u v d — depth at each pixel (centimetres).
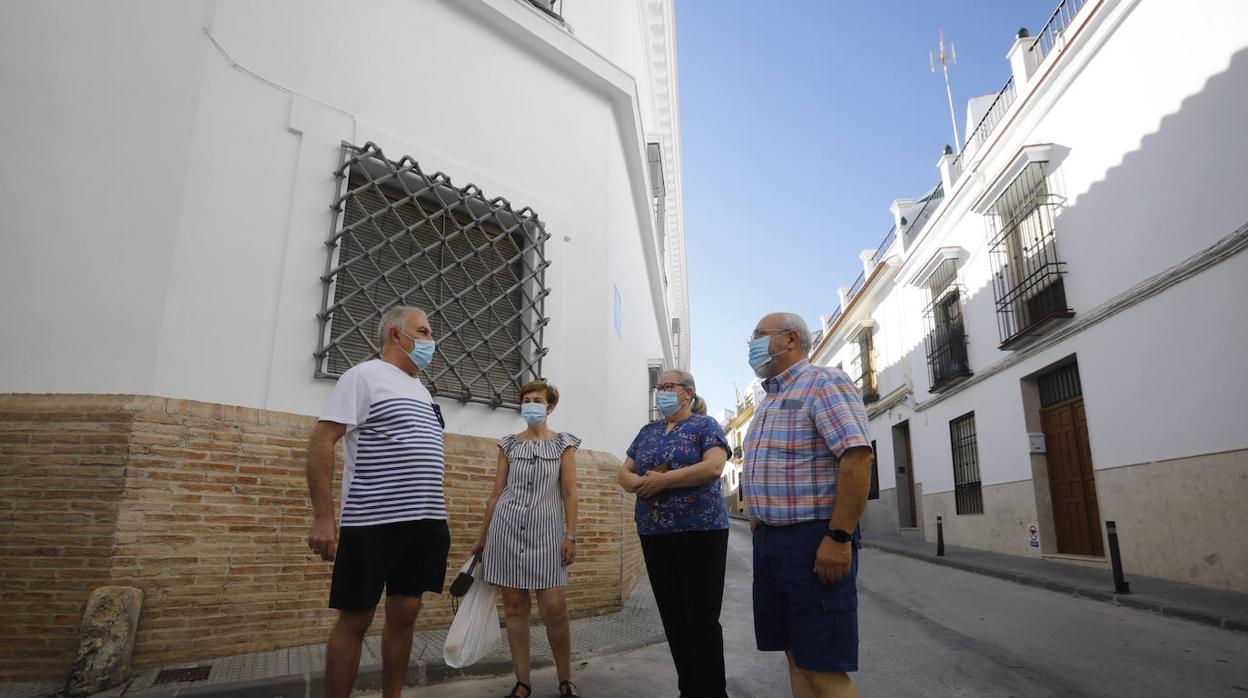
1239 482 712
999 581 914
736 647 511
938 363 1520
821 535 253
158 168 440
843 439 248
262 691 358
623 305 871
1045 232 1077
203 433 418
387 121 558
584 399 674
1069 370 1077
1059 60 1007
